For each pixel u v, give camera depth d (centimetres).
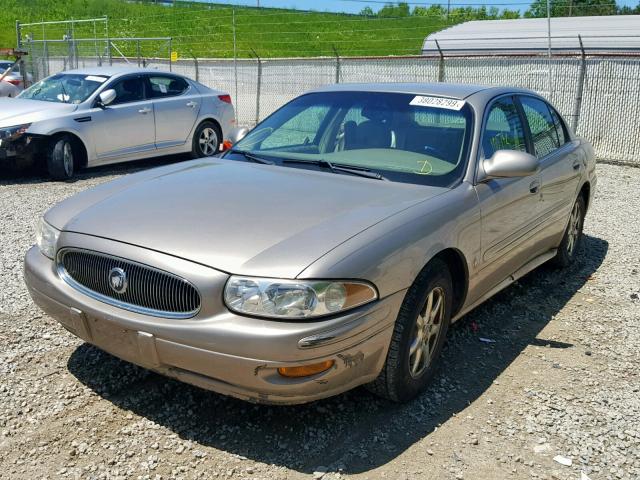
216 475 288
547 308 498
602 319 479
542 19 1778
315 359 280
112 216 335
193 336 284
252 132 482
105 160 981
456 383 375
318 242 298
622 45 1494
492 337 441
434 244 335
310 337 277
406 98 449
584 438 324
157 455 300
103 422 324
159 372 311
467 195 377
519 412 346
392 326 314
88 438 311
